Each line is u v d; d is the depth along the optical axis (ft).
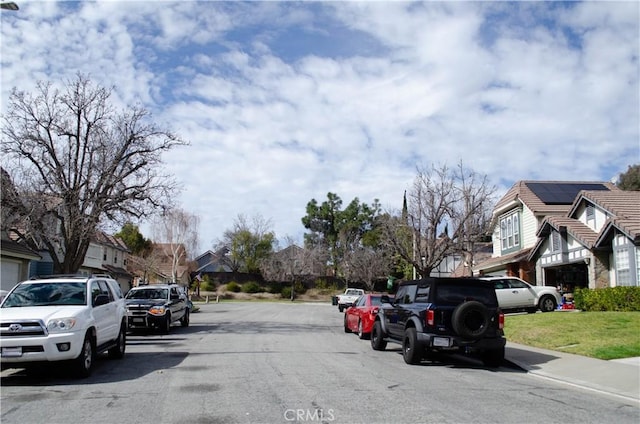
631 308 66.80
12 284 90.74
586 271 96.43
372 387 32.96
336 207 260.62
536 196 114.11
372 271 209.97
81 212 78.48
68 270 78.84
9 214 74.13
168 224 195.62
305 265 238.07
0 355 33.53
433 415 26.05
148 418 25.21
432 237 113.91
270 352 50.06
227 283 240.53
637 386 34.17
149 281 214.69
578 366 41.81
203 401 28.71
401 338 47.52
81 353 35.55
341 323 95.09
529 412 27.25
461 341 42.16
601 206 81.97
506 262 113.80
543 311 83.15
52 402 28.73
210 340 61.26
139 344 57.00
